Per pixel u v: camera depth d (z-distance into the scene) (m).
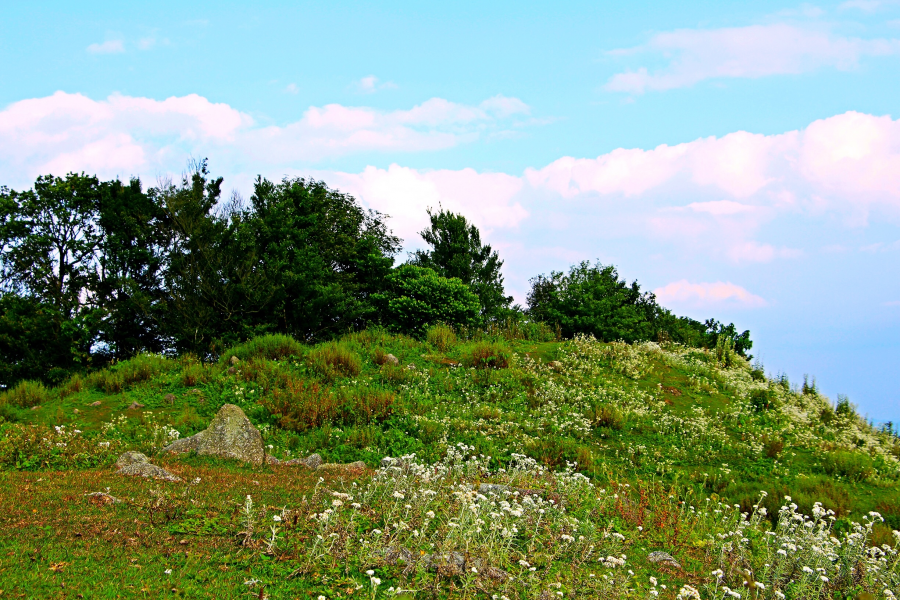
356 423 15.07
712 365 25.28
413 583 5.42
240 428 11.31
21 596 4.50
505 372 20.42
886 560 7.38
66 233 28.72
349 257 33.41
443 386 18.94
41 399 17.00
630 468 14.86
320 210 34.06
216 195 29.72
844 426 20.06
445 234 35.91
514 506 7.46
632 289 45.66
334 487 8.98
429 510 7.35
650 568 6.96
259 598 4.87
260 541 5.87
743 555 7.29
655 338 38.47
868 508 12.66
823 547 7.28
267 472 10.03
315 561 5.50
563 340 28.00
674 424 18.12
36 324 24.62
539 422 16.77
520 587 5.71
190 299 25.23
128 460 9.66
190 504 7.00
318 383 17.55
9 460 9.95
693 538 8.35
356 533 6.27
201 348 24.83
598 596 5.61
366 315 29.72
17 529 5.81
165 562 5.36
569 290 34.16
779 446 16.66
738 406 20.48
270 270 26.36
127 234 27.61
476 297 28.12
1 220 27.27
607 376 21.92
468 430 15.45
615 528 8.21
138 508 6.69
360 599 5.04
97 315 25.77
